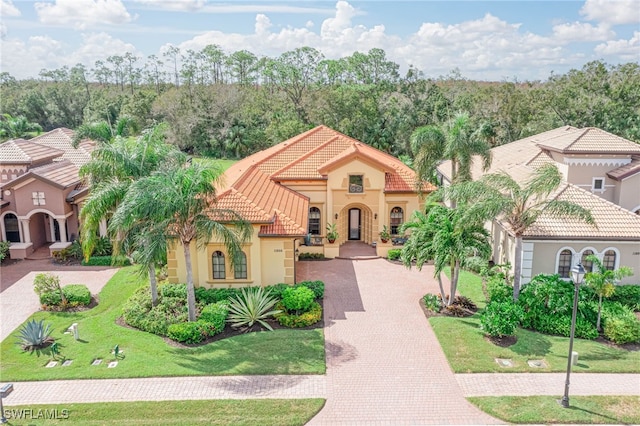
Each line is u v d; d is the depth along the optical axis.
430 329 20.69
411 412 15.21
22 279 27.08
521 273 23.06
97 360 18.27
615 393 16.02
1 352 18.94
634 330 19.12
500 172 23.12
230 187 24.86
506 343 19.30
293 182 30.86
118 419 14.73
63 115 90.94
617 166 31.02
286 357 18.33
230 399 15.73
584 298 21.05
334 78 102.56
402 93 74.62
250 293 21.30
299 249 30.12
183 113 71.75
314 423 14.66
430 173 30.67
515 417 14.81
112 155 20.64
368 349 19.03
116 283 26.03
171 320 20.53
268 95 86.50
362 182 30.81
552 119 54.72
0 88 105.50
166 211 18.20
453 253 20.56
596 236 22.36
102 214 20.27
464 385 16.62
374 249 31.58
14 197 30.94
